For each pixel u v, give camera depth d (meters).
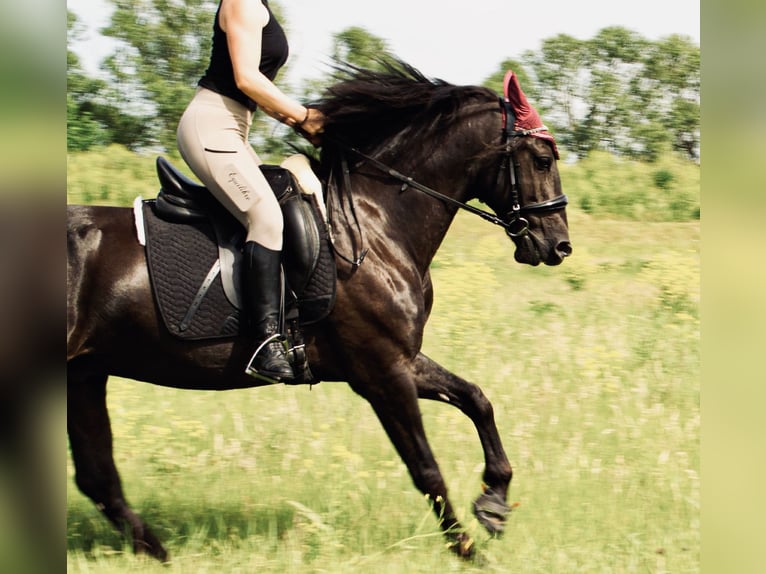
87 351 6.21
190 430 8.34
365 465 7.96
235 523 7.01
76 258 6.12
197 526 6.90
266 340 6.18
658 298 13.74
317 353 6.53
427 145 6.74
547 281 15.05
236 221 6.39
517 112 6.75
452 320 11.77
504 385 9.75
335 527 6.79
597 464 7.83
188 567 6.26
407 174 6.71
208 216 6.38
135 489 7.57
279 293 6.27
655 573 6.28
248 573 6.17
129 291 6.15
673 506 7.20
